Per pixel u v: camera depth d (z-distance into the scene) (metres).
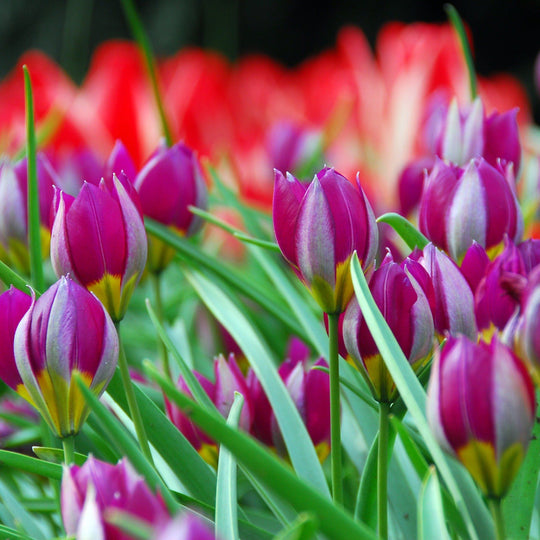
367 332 0.85
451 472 0.85
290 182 0.86
